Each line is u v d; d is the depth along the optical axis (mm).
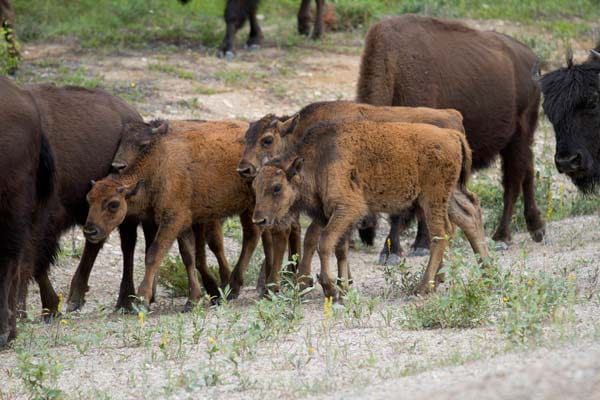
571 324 22812
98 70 54281
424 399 17531
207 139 30438
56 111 30156
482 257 29516
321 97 53688
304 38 63312
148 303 29641
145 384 21359
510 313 23484
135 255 38031
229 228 41250
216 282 31766
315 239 29641
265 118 30594
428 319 24844
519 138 40125
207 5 68938
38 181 26703
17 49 52469
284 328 24953
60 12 63688
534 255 35250
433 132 28688
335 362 21656
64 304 32500
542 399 16625
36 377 21312
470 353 21297
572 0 75812
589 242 37906
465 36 38812
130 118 32031
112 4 65938
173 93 52000
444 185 28750
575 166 31109
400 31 36969
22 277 27594
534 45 63625
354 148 28469
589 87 30859
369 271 35469
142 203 29938
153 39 61156
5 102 25344
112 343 25922
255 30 60594
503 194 41094
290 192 28484
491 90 38594
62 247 38344
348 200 28359
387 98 36531
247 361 22453
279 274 30828
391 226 37000
